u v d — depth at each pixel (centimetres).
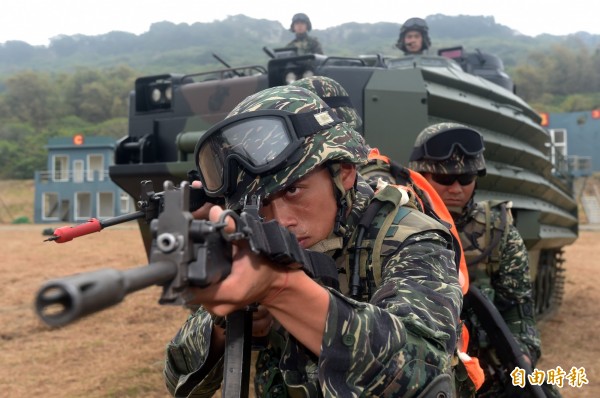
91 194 3959
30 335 709
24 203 5456
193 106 525
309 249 174
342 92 285
